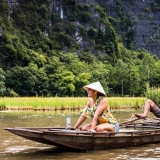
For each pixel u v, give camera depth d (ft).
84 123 60.85
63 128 36.06
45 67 319.27
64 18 398.21
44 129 34.50
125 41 458.91
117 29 460.55
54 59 340.39
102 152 32.78
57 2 398.21
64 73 303.07
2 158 29.99
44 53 357.82
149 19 478.59
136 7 480.23
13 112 96.99
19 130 30.55
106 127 34.37
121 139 34.78
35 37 366.84
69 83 289.53
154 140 37.81
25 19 370.94
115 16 467.11
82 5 409.90
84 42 395.55
